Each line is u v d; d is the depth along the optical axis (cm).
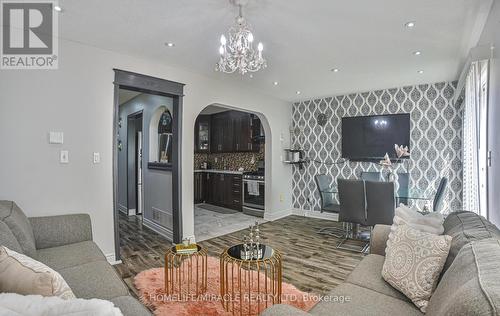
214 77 398
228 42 267
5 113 238
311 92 495
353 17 226
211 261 312
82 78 279
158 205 438
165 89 344
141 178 523
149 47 289
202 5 208
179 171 363
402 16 224
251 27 243
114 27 244
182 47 289
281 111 555
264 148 596
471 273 99
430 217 190
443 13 219
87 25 240
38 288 102
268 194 532
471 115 287
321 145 549
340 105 523
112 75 299
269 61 329
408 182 425
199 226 479
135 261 311
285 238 407
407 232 169
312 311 137
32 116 251
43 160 256
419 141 445
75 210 274
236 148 690
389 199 331
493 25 210
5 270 107
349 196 362
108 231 297
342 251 350
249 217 555
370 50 296
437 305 108
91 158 285
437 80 415
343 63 336
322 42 275
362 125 495
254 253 216
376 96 484
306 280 265
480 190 253
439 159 428
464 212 192
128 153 559
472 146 288
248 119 659
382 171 452
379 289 159
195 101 378
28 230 202
